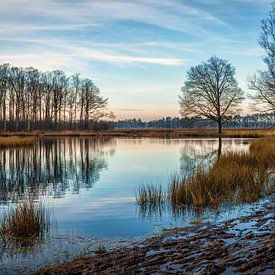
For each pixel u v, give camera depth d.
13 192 14.20
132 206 11.12
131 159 26.12
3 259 6.86
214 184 12.24
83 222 9.36
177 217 9.62
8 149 35.75
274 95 32.28
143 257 6.38
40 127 78.00
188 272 5.46
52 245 7.59
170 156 27.64
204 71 54.34
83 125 79.44
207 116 55.38
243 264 5.52
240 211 9.80
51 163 24.42
